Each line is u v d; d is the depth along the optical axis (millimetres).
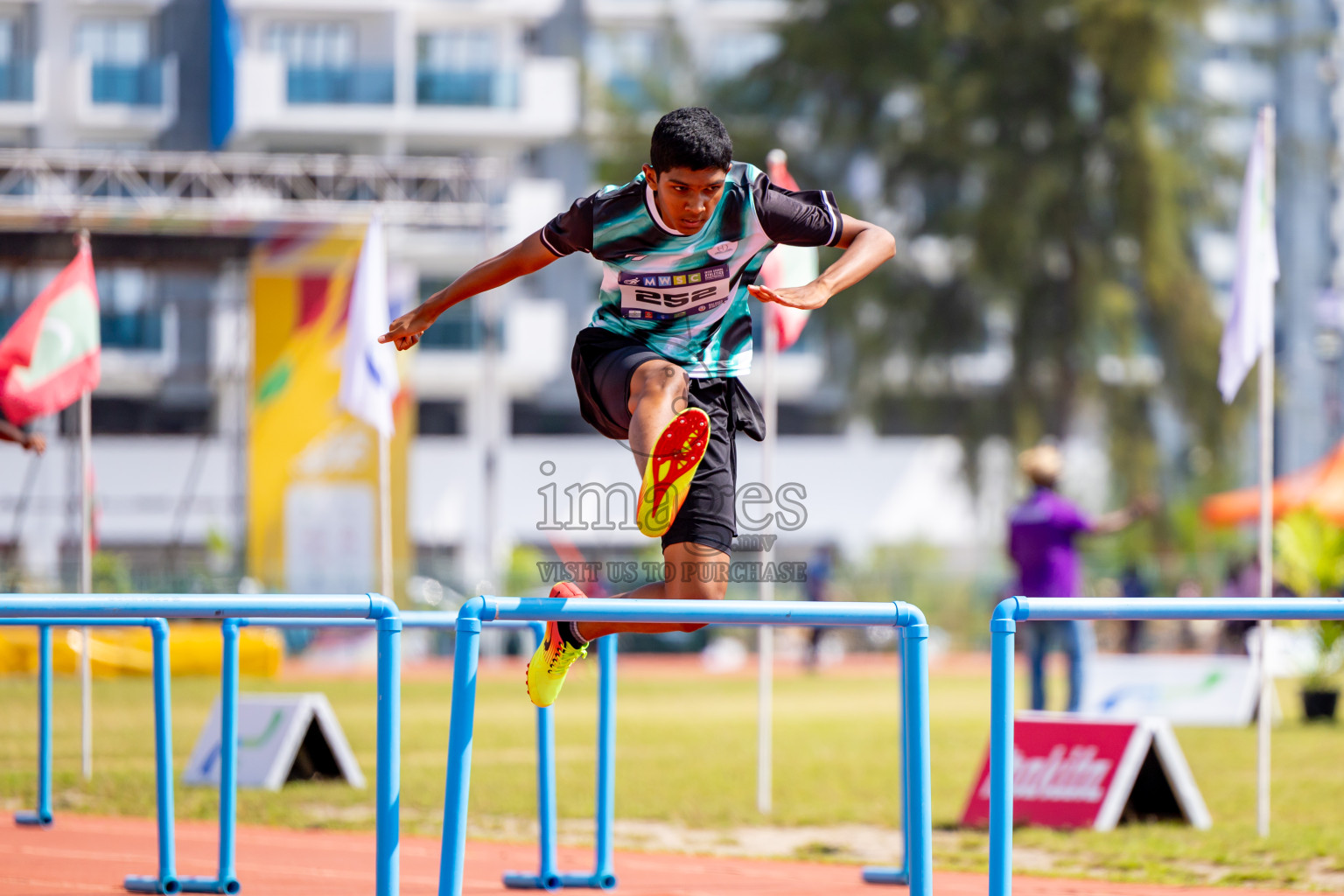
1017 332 87750
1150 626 69188
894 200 89500
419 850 18047
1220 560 75188
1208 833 19328
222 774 15016
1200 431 87500
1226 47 91000
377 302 26391
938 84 86188
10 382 23609
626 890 15688
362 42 106250
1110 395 88438
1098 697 37688
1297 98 120562
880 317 91250
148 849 17797
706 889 15742
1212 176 89062
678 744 30156
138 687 42031
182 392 94438
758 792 22609
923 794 10195
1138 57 83562
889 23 88125
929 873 10141
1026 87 86688
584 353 11172
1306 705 39688
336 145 106062
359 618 10547
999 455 91750
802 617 10062
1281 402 92562
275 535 61094
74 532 66688
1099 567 79750
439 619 14664
